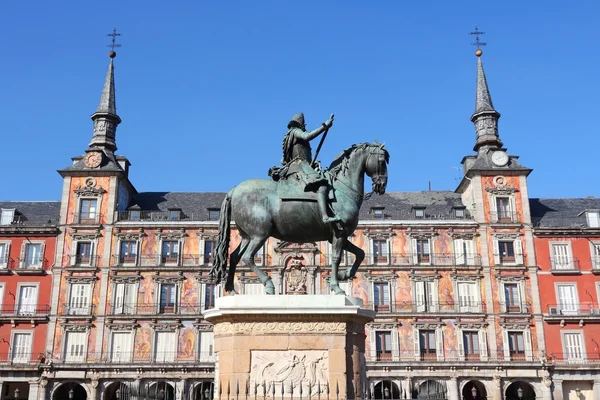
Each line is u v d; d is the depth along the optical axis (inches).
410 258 2187.5
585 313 2128.4
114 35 2613.2
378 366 2043.6
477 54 2613.2
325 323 379.6
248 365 372.8
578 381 2106.3
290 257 2145.7
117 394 2011.6
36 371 2052.2
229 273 421.4
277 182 421.7
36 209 2388.0
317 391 366.9
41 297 2146.9
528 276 2171.5
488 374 2047.2
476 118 2472.9
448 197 2461.9
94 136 2432.3
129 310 2135.8
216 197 2463.1
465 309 2142.0
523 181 2265.0
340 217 400.8
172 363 2055.9
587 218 2255.2
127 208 2326.5
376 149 417.7
